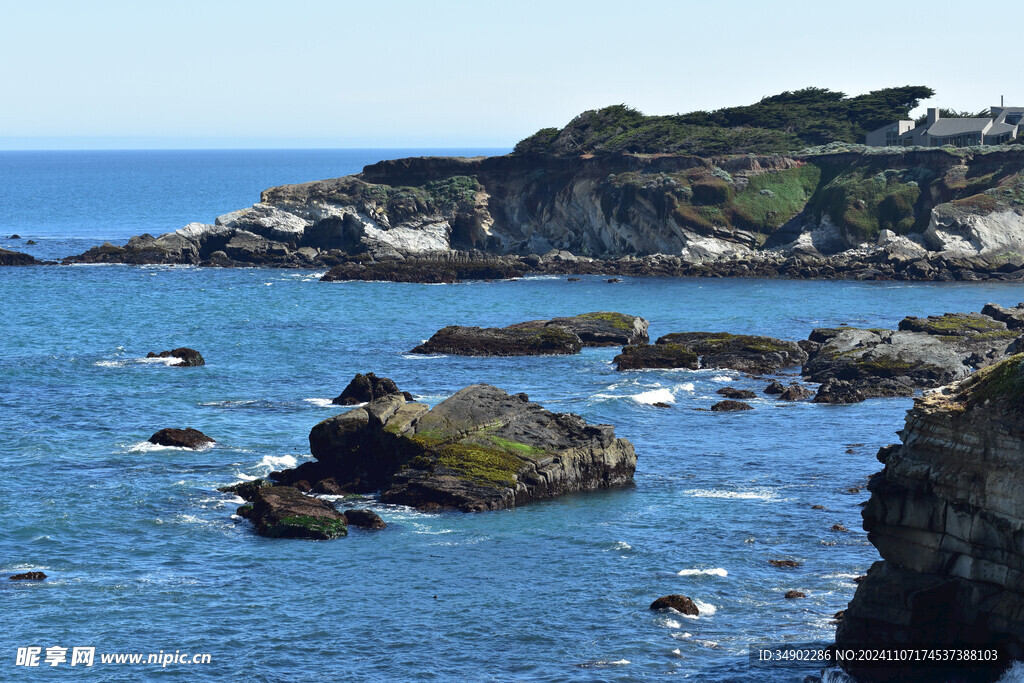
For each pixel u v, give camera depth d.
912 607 31.02
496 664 36.41
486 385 61.97
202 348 102.50
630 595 42.03
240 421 70.81
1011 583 29.42
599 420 71.56
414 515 52.00
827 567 44.78
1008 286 150.00
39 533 48.56
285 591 42.56
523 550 47.09
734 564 45.25
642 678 35.16
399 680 35.38
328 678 35.59
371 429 57.53
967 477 30.12
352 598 41.88
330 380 86.25
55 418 71.44
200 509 52.16
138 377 86.69
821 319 120.75
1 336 108.00
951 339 92.00
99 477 57.28
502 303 136.62
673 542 47.97
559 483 55.69
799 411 75.25
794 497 54.78
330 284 155.00
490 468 54.62
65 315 122.62
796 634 38.09
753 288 150.00
